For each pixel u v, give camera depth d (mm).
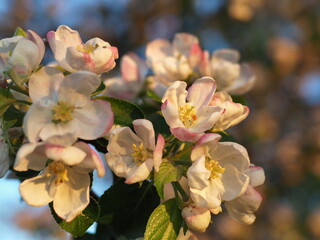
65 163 216
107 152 256
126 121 250
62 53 238
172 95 242
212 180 235
